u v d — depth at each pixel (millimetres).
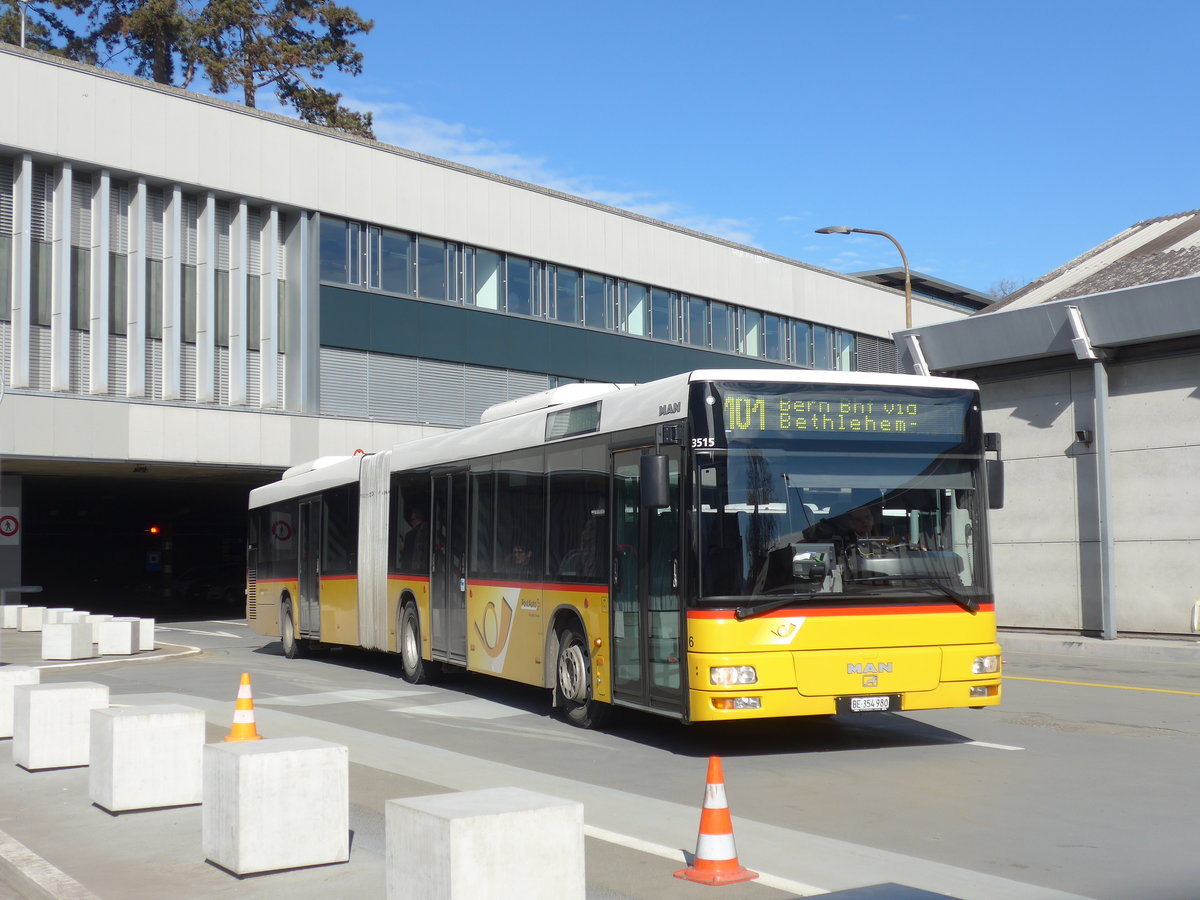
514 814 5316
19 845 7395
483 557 14992
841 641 10484
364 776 9773
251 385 34188
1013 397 24656
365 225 36656
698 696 10273
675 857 6906
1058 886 6418
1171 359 22078
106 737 8523
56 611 27656
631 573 11562
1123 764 10086
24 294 29766
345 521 19984
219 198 33844
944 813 8320
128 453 30688
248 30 58031
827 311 51281
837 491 10742
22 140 29594
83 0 56094
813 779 9695
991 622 11016
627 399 11883
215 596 50281
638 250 43969
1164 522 22109
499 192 39844
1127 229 30500
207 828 7066
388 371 36969
